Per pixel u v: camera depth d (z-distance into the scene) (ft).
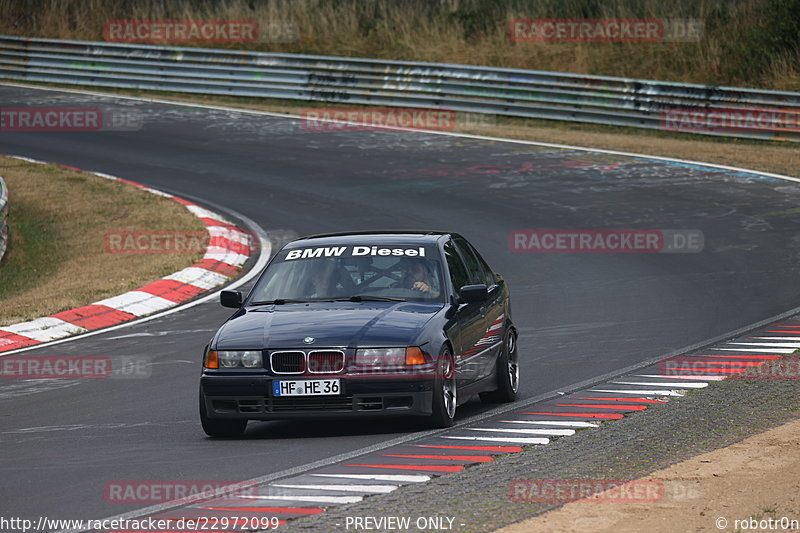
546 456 86.38
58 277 214.90
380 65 411.34
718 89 360.28
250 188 293.64
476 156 326.24
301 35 495.00
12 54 472.44
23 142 361.51
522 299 184.14
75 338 166.30
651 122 372.79
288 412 96.43
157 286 200.64
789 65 418.51
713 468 79.82
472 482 78.23
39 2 529.45
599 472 80.02
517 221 248.52
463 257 117.70
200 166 322.55
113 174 314.96
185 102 425.28
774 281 188.75
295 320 100.89
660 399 110.93
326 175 305.94
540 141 345.92
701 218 245.86
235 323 102.78
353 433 100.63
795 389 112.47
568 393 118.52
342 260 111.96
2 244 232.12
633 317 166.30
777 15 439.22
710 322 160.35
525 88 390.01
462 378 104.94
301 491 77.87
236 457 91.45
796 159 316.19
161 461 91.15
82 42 459.32
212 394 97.55
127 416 113.80
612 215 251.60
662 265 205.87
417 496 74.64
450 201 270.26
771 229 232.53
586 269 205.67
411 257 111.24
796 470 78.48
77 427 108.88
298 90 422.00
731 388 114.62
